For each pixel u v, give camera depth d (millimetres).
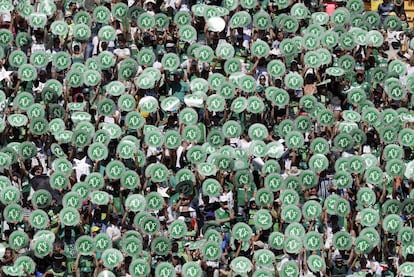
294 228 112938
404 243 113438
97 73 124812
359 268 114062
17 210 113312
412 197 117062
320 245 111938
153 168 116500
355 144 121500
